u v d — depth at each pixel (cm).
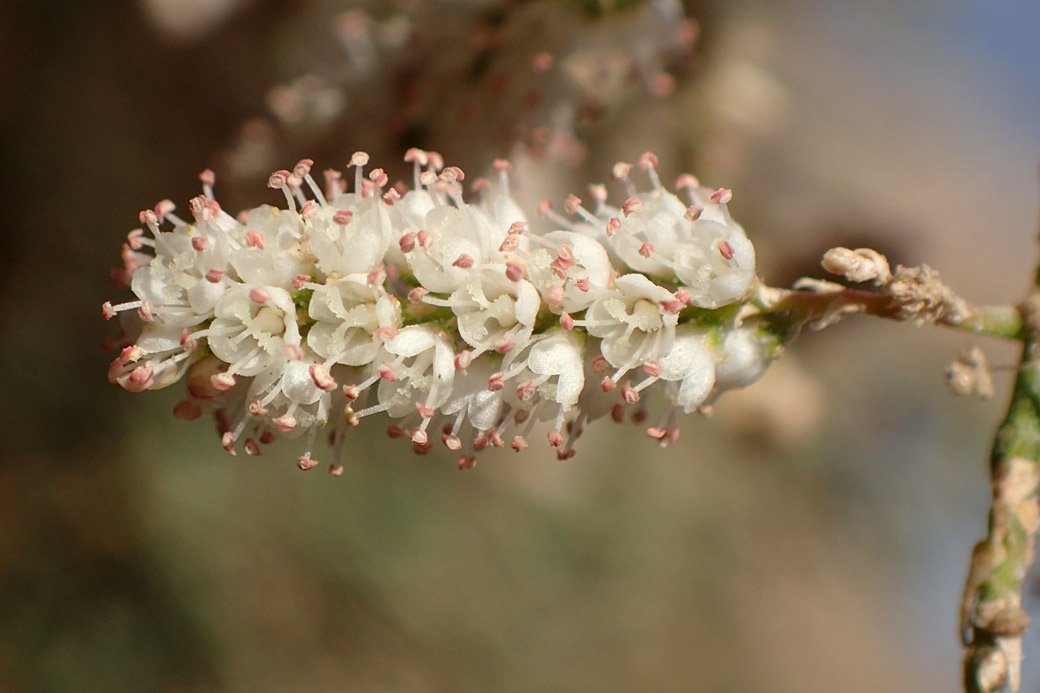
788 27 27
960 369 14
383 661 28
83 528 26
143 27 22
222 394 13
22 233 25
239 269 13
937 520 37
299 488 27
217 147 23
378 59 16
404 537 28
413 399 13
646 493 32
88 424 26
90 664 25
